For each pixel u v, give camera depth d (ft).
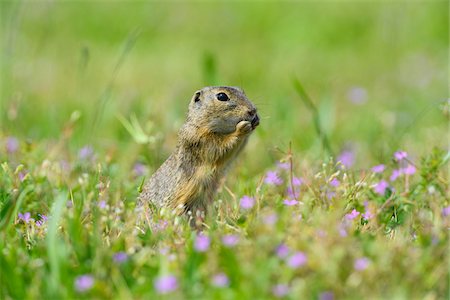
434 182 34.91
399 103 62.39
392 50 81.76
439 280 24.40
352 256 24.68
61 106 59.16
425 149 45.24
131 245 27.43
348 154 42.11
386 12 86.28
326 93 53.26
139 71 75.05
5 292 24.94
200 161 36.22
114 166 41.01
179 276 24.99
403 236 28.04
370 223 30.73
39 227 30.17
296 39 88.99
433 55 79.77
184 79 71.56
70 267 25.67
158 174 36.91
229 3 99.40
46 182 36.06
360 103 62.80
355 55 81.97
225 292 23.79
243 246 26.32
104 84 69.26
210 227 29.68
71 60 75.66
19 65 67.00
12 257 26.40
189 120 36.70
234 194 35.53
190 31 91.61
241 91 38.11
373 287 23.66
